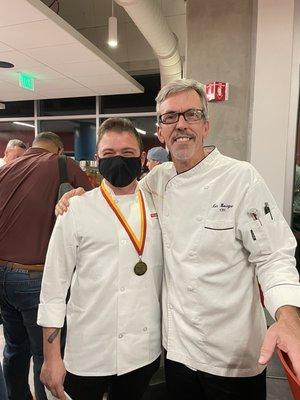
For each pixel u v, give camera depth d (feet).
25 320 5.44
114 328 3.61
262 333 3.62
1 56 13.33
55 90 18.57
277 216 3.39
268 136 8.21
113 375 3.78
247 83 8.47
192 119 3.60
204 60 8.71
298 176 8.25
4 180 5.59
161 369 5.33
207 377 3.55
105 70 15.11
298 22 7.84
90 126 21.40
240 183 3.50
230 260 3.47
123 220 3.75
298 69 7.95
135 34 18.69
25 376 6.00
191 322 3.56
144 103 20.35
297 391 2.01
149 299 3.77
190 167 3.77
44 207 5.41
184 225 3.68
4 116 22.63
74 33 11.48
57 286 3.69
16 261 5.29
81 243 3.68
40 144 6.30
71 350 3.75
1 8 9.49
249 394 3.61
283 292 2.85
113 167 3.70
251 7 8.29
